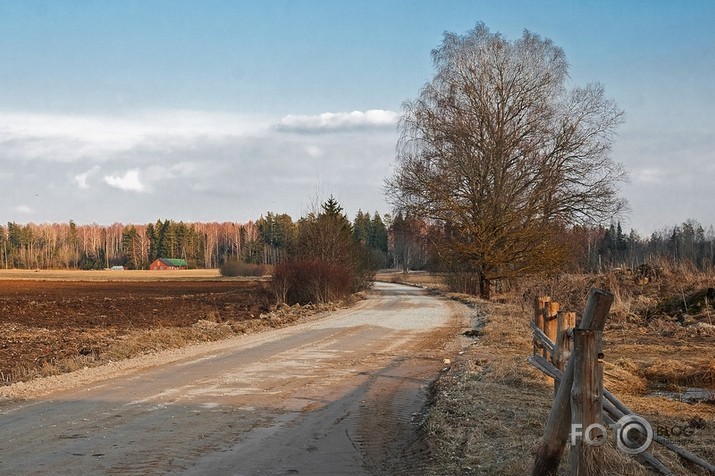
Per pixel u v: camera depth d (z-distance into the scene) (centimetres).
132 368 1499
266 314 3225
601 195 4016
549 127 4050
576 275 3950
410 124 4212
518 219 4106
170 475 712
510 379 1248
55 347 1870
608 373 1302
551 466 594
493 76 4088
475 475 697
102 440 856
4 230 14738
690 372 1377
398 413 1046
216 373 1428
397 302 4134
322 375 1411
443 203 4122
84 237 15375
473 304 3806
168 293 5075
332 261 4459
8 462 755
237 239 15838
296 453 808
